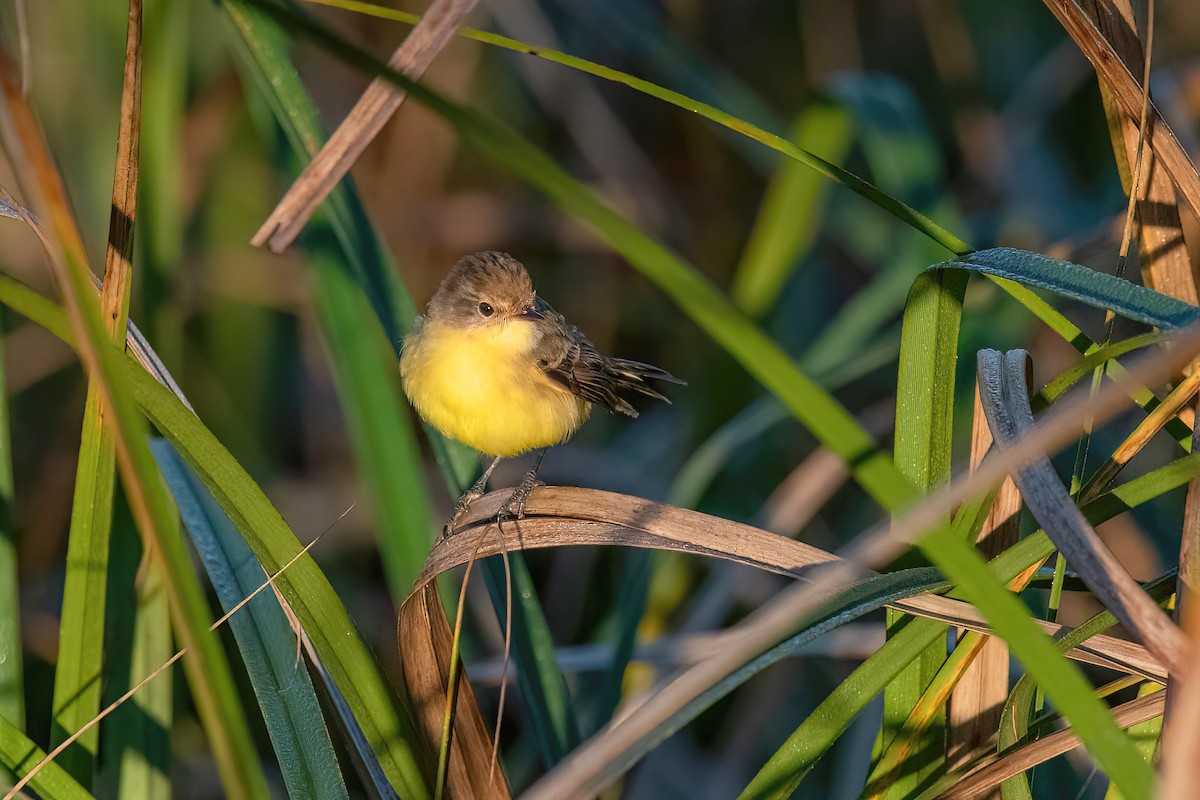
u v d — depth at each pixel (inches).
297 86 309.4
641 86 221.3
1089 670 407.5
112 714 282.8
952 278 245.3
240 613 240.7
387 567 339.0
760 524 446.9
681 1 669.3
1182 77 455.2
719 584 432.8
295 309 559.2
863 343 518.9
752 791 226.5
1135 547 438.3
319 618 224.2
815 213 503.2
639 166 623.8
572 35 622.5
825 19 640.4
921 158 500.7
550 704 298.4
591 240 629.0
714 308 151.3
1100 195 568.7
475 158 641.6
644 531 238.8
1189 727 163.2
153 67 413.4
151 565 279.4
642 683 417.7
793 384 152.2
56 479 479.2
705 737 456.8
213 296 542.9
